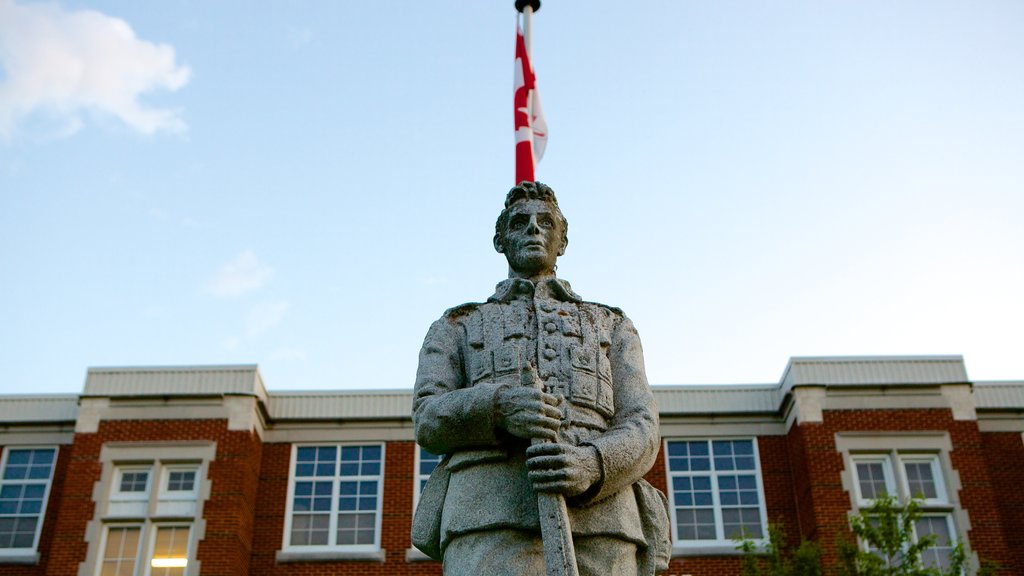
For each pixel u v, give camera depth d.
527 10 14.20
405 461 27.03
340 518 26.41
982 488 24.92
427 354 4.33
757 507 26.31
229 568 24.09
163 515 24.86
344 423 27.53
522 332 4.30
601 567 3.80
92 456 25.55
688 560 25.58
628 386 4.30
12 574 25.92
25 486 27.17
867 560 19.67
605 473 3.74
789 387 26.89
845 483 24.86
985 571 20.62
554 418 3.81
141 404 26.22
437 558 4.20
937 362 26.56
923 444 25.45
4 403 28.09
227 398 26.27
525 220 4.83
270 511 26.28
